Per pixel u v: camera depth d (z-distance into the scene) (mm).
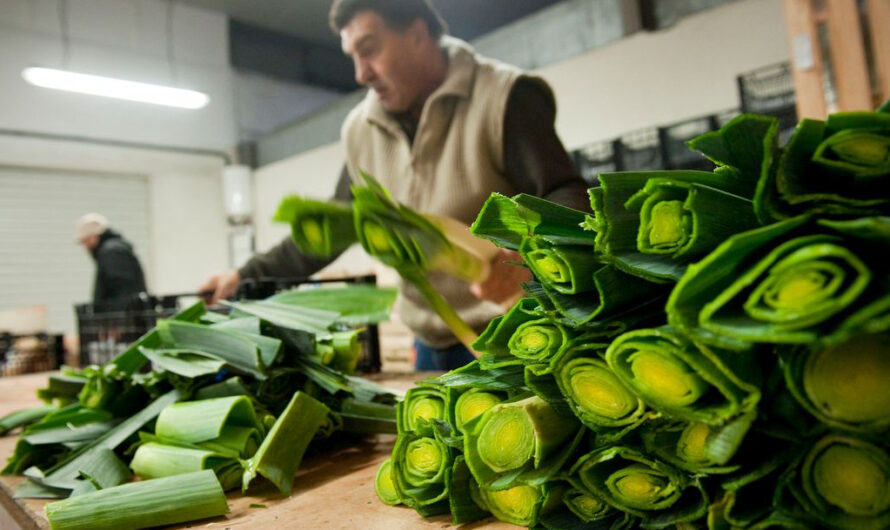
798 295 359
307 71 7000
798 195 382
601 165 3133
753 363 407
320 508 660
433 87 1573
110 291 3902
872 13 1823
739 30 2971
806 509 400
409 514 624
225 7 5914
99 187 6480
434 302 846
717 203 423
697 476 437
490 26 6055
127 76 5453
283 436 727
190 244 6672
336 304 1009
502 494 570
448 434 579
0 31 4836
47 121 5148
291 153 5844
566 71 3703
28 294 6020
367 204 773
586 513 506
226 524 630
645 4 3289
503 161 1438
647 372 432
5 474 900
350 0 1433
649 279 443
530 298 538
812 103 1933
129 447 862
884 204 369
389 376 1585
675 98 3221
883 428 369
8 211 5934
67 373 1068
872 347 372
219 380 897
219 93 6105
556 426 503
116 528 623
